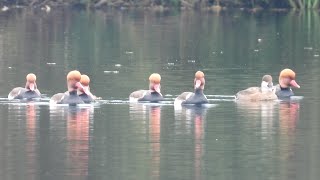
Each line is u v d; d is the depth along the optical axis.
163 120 28.41
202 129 26.86
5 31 60.75
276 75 40.12
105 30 62.47
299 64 44.22
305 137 25.56
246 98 32.62
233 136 25.75
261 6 82.88
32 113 29.73
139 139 25.34
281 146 24.39
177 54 49.38
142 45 53.62
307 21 69.69
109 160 22.86
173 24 67.25
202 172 21.72
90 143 24.83
